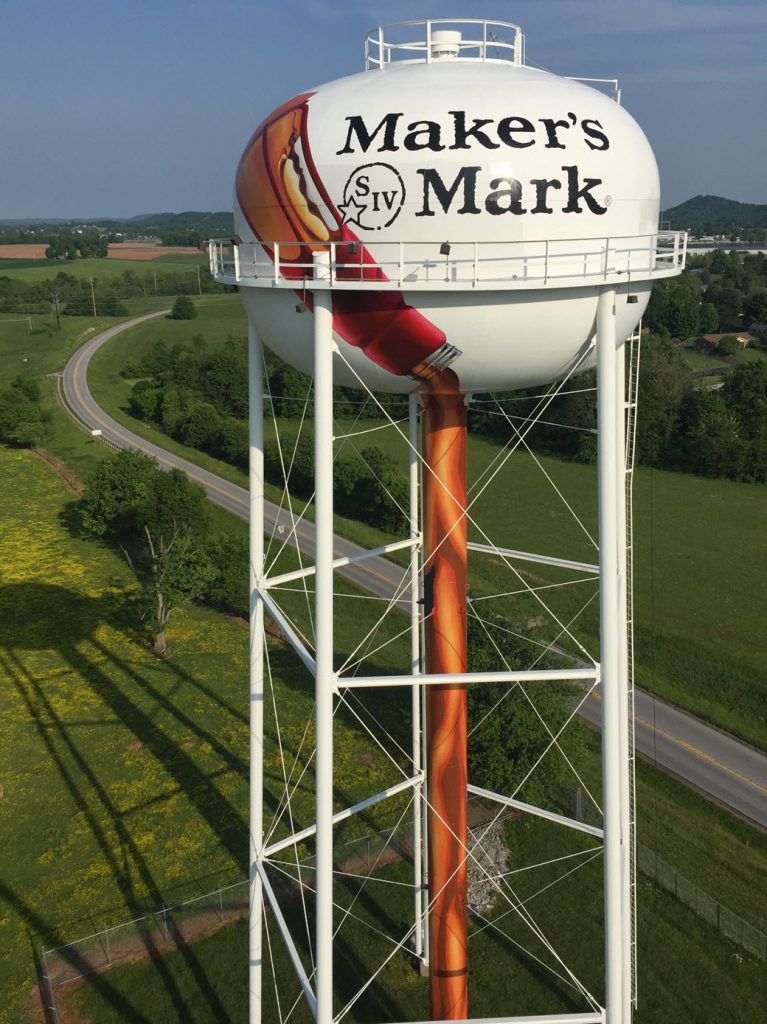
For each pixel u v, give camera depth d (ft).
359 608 126.82
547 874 73.36
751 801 84.17
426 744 52.44
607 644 41.63
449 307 39.96
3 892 72.02
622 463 47.11
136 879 73.15
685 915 68.95
